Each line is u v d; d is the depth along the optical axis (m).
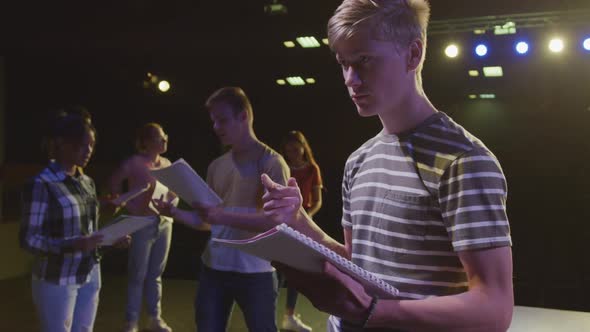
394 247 1.03
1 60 6.77
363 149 1.20
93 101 10.60
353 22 0.98
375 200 1.09
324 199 12.84
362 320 0.89
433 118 1.05
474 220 0.91
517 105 12.62
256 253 0.94
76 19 7.68
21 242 2.32
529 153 12.84
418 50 1.01
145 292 3.99
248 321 2.33
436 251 0.99
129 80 10.23
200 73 10.54
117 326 4.11
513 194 12.55
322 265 0.86
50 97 10.00
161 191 3.89
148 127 3.87
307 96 12.45
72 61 9.09
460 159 0.95
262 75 10.84
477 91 11.27
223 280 2.33
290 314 4.05
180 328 4.12
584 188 12.38
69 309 2.39
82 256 2.42
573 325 3.71
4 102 6.79
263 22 7.59
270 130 13.52
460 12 6.39
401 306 0.89
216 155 11.96
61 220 2.39
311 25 7.44
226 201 2.36
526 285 6.16
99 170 8.26
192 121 11.76
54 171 2.46
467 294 0.89
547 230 9.75
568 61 8.65
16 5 7.42
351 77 1.01
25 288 5.31
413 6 1.00
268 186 1.26
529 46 6.55
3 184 6.25
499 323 0.88
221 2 7.46
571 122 12.52
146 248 3.86
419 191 1.01
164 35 7.88
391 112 1.08
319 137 13.55
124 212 6.57
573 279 6.41
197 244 7.98
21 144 9.80
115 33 7.79
